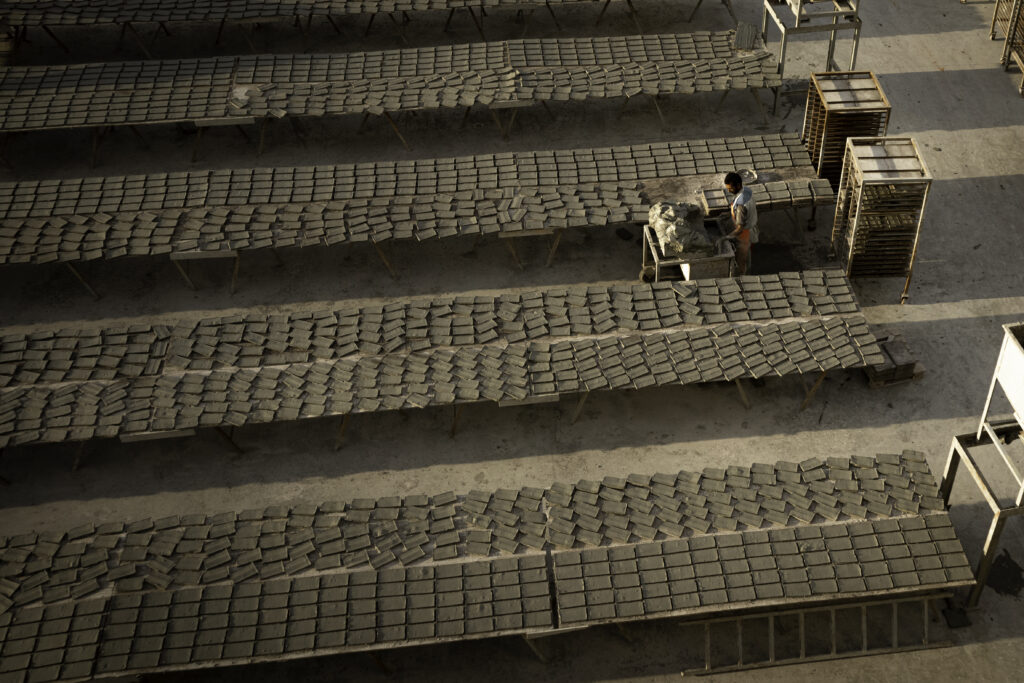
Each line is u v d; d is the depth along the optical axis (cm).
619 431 1550
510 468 1504
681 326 1552
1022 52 2122
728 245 1669
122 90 2038
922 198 1595
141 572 1250
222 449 1559
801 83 2169
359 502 1319
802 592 1199
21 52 2394
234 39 2431
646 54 2080
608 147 2066
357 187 1825
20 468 1544
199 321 1598
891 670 1239
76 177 2062
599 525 1273
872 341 1507
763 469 1329
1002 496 1416
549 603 1200
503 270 1823
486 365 1509
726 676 1247
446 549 1255
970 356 1617
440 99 2002
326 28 2453
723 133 2083
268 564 1253
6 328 1758
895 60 2245
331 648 1172
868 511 1270
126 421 1456
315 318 1596
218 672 1268
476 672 1265
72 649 1175
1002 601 1299
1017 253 1781
